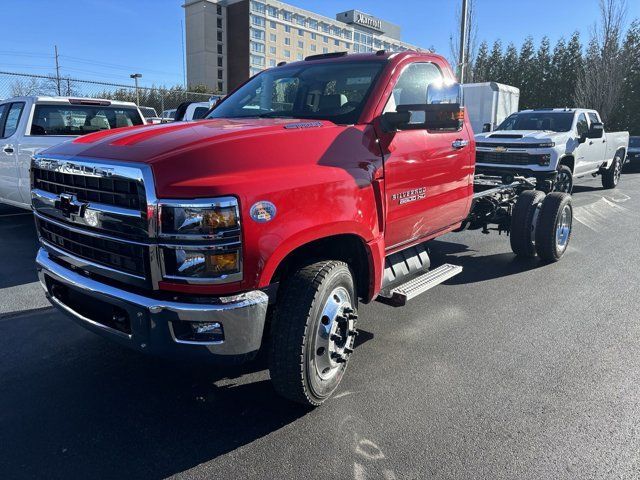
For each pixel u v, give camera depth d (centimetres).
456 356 402
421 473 268
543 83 3891
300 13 10531
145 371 374
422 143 405
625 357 403
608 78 2848
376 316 486
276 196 274
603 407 331
